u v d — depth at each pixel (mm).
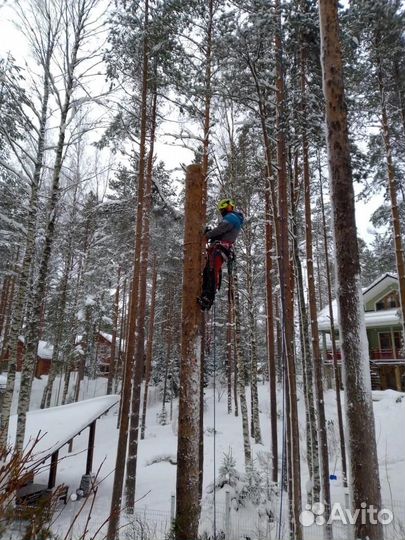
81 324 25547
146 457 18688
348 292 5031
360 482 4512
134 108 13102
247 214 17031
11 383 10664
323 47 5793
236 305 16750
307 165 11336
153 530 9305
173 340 31125
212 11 11164
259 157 12375
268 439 20375
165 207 15016
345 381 4883
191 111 11695
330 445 18328
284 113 8859
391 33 9727
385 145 12016
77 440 23516
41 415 13844
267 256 14953
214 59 10477
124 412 10508
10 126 11164
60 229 19219
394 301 29000
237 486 10289
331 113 5539
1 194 12914
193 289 5348
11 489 2818
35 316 10609
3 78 10398
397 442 17797
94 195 17719
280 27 8398
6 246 18828
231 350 28688
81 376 30453
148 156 13688
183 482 4922
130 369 10852
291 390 8227
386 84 11992
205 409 26328
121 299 35906
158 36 10680
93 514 11203
